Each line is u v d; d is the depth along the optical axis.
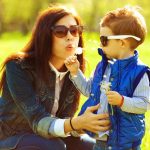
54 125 5.96
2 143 6.49
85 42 6.61
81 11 64.38
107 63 6.04
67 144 6.80
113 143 5.82
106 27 5.93
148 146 8.41
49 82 6.35
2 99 6.53
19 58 6.26
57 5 6.40
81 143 6.78
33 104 6.20
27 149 6.25
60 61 6.38
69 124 5.87
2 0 71.38
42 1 66.50
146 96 5.74
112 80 5.83
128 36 5.83
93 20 64.44
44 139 6.26
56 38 6.17
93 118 5.71
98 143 6.01
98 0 64.06
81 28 6.30
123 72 5.80
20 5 68.19
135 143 5.84
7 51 25.59
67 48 6.21
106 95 5.76
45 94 6.38
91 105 6.02
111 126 5.80
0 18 72.94
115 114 5.80
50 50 6.20
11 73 6.25
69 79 6.53
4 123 6.53
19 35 68.00
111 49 5.93
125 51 5.91
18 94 6.22
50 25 6.14
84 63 6.61
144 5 58.97
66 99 6.60
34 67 6.25
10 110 6.48
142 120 5.88
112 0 63.44
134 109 5.67
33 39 6.28
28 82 6.27
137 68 5.77
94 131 5.77
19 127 6.51
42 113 6.15
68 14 6.21
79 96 6.68
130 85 5.76
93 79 6.11
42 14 6.25
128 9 5.95
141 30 5.88
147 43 33.09
